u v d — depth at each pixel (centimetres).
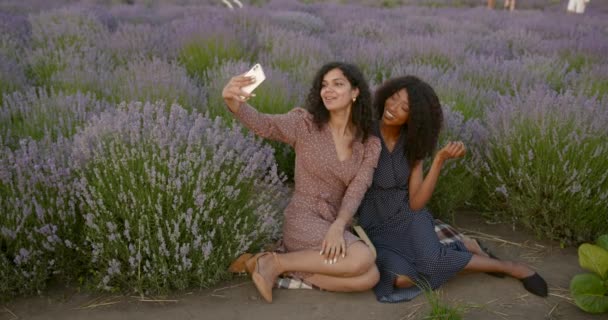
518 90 567
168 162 269
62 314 251
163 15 1102
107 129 289
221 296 273
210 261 274
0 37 693
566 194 336
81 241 274
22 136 366
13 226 254
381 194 301
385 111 288
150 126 290
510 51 907
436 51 735
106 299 264
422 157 292
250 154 304
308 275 279
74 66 552
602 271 272
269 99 455
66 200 274
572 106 368
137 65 535
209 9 1119
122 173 268
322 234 275
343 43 873
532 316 265
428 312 264
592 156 331
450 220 376
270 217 286
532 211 351
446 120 384
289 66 644
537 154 346
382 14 1337
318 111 279
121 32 772
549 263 322
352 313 262
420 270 285
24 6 1104
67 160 298
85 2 1309
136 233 265
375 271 272
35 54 609
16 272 254
